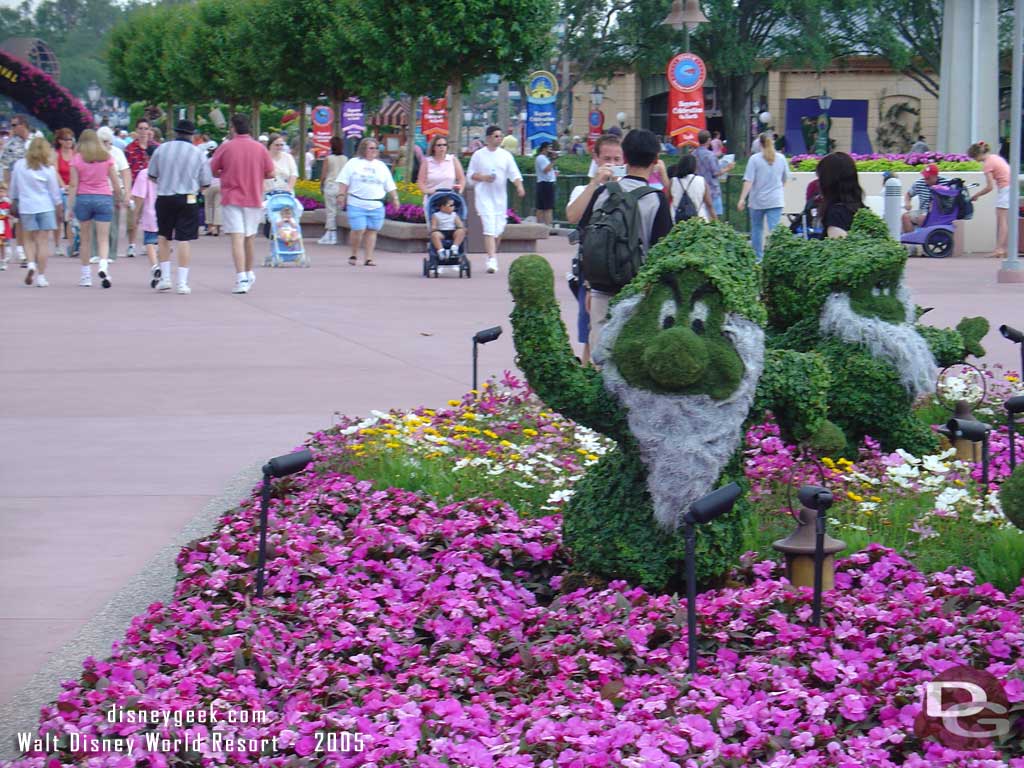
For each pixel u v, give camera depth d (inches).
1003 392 378.0
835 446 223.0
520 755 158.4
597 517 221.1
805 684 181.0
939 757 157.9
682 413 209.0
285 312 592.7
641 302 211.8
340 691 178.9
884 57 2027.6
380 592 221.1
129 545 261.1
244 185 655.8
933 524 250.5
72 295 650.2
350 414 377.4
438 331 534.3
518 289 214.2
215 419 373.7
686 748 158.6
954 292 672.4
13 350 485.7
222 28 1612.9
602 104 2368.4
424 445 305.9
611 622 201.0
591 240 302.8
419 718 168.6
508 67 976.3
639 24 2009.1
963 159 961.5
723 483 214.5
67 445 344.5
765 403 216.2
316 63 1253.1
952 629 195.2
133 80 2137.1
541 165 1162.6
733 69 2028.8
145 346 495.5
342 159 990.4
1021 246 910.4
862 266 296.0
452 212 739.4
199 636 196.5
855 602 210.1
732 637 197.3
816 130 2016.5
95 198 673.6
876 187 944.3
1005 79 2009.1
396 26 976.3
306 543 240.8
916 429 307.6
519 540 245.0
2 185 783.1
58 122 1520.7
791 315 310.7
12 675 195.9
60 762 159.6
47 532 269.9
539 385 215.5
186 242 658.8
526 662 190.4
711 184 904.9
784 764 154.7
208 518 276.1
